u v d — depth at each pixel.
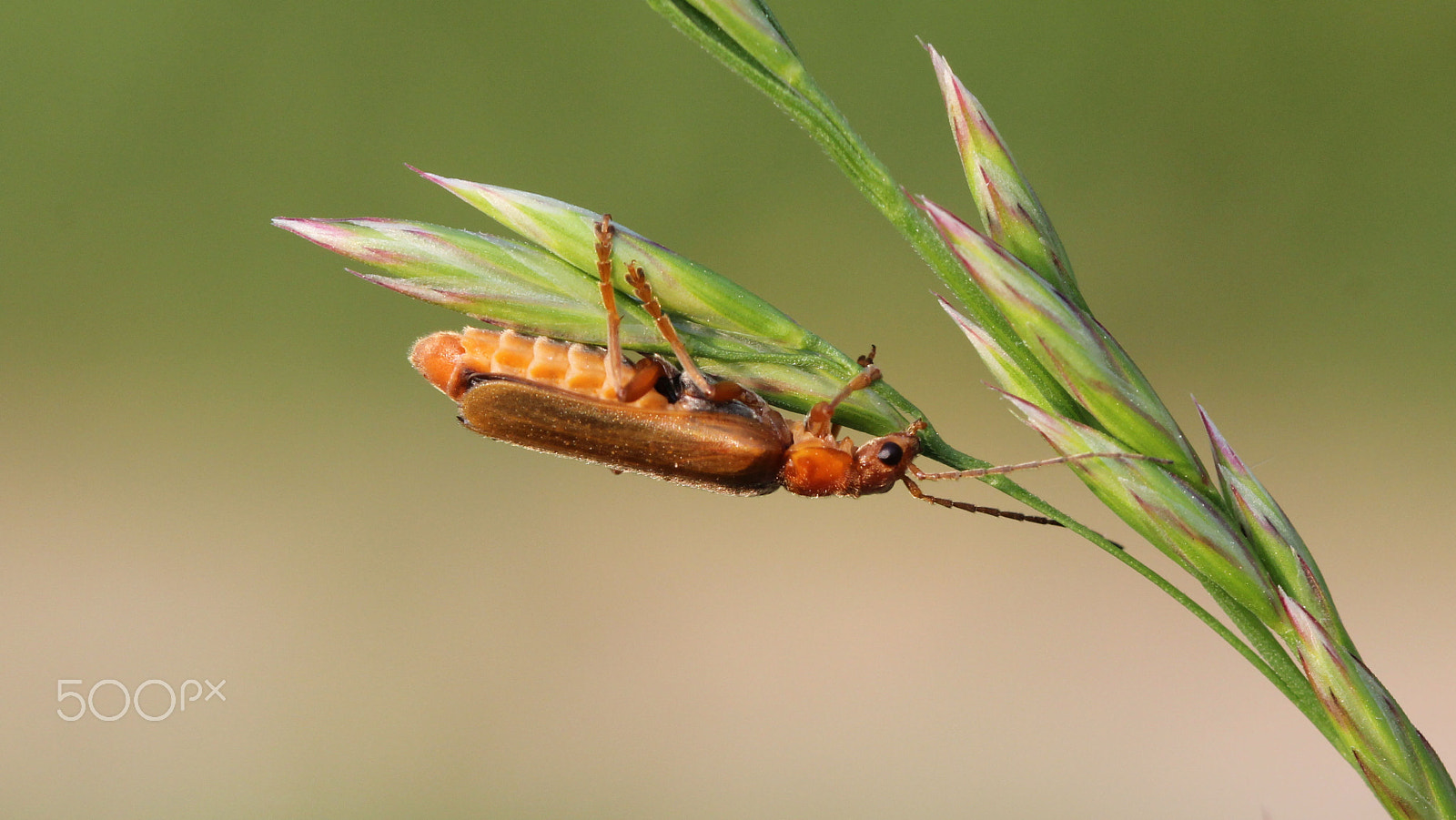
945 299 0.12
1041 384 0.12
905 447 0.12
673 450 0.13
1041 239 0.12
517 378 0.13
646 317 0.12
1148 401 0.12
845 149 0.12
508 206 0.12
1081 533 0.12
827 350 0.12
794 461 0.13
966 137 0.12
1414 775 0.12
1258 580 0.12
